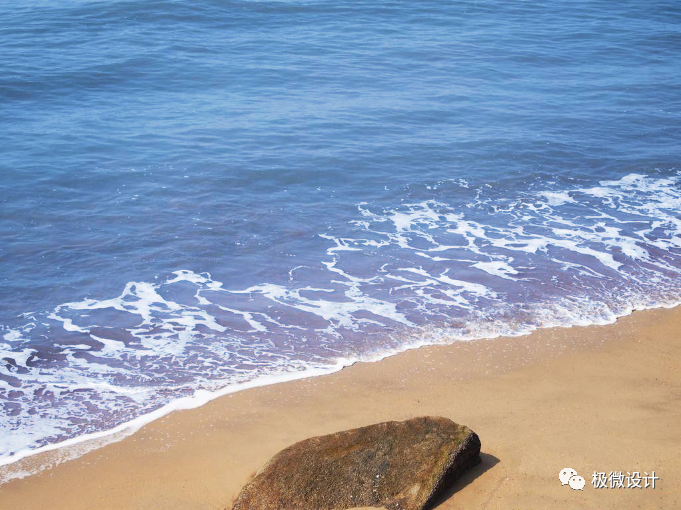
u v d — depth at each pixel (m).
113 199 13.29
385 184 14.19
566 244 11.80
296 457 6.37
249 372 8.48
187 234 12.05
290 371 8.48
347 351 8.88
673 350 8.83
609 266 11.05
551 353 8.78
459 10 29.78
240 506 6.09
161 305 9.98
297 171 14.64
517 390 8.00
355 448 6.40
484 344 9.01
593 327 9.38
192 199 13.36
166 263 11.13
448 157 15.55
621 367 8.45
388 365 8.58
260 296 10.23
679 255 11.41
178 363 8.66
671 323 9.48
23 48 22.72
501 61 23.47
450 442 6.41
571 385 8.07
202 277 10.74
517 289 10.38
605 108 19.30
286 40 24.77
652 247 11.69
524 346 8.95
